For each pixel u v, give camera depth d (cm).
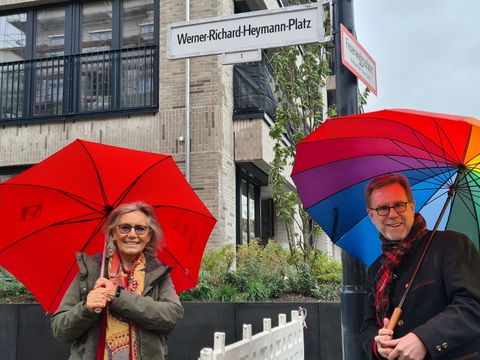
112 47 997
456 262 222
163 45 924
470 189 263
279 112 786
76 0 1020
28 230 276
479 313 207
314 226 793
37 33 1040
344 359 336
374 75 407
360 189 291
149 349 243
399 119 233
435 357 202
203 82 894
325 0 385
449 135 236
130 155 279
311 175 284
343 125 249
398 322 228
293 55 793
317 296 677
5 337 625
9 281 741
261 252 781
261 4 1073
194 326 609
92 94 952
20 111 985
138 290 252
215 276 719
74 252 286
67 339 238
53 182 276
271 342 404
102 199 286
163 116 905
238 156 948
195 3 923
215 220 297
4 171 995
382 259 252
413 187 284
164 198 294
